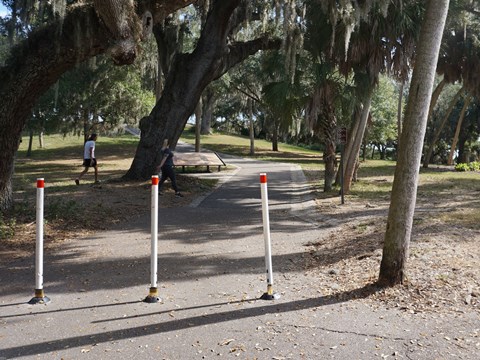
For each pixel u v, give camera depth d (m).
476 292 5.29
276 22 13.88
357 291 5.58
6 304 5.29
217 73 17.11
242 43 17.67
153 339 4.31
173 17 18.69
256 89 36.62
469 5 19.75
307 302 5.29
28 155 35.81
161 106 16.80
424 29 5.35
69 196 13.31
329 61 15.12
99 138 48.81
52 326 4.64
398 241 5.54
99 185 15.65
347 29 12.21
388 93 38.78
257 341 4.25
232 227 10.17
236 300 5.39
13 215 9.64
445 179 22.64
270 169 27.84
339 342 4.21
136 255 7.59
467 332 4.34
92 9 9.35
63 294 5.64
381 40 14.43
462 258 6.54
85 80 25.38
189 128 65.06
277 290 5.75
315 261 7.21
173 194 15.02
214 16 16.08
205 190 16.78
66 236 8.90
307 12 14.79
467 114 47.34
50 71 9.59
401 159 5.49
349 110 15.23
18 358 3.94
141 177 16.75
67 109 26.94
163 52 19.25
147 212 11.85
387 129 39.91
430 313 4.81
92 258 7.36
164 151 14.68
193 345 4.18
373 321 4.67
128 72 26.08
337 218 11.12
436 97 30.50
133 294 5.63
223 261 7.23
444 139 52.41
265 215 5.44
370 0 11.87
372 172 26.56
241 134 68.50
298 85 15.66
